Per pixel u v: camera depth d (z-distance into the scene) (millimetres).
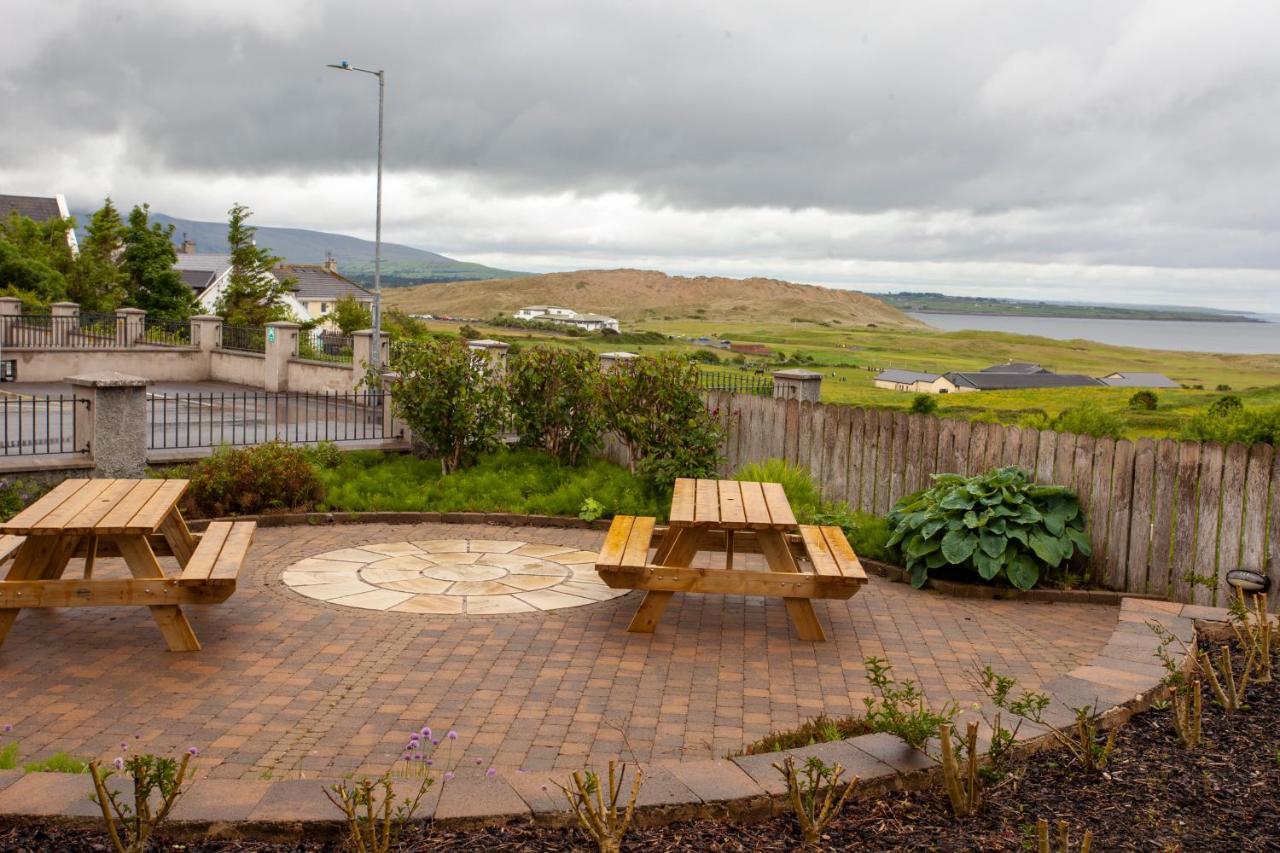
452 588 8102
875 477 10695
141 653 6375
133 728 5188
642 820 3697
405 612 7410
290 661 6297
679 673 6258
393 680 6000
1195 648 5746
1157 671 5340
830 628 7328
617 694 5859
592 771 4410
